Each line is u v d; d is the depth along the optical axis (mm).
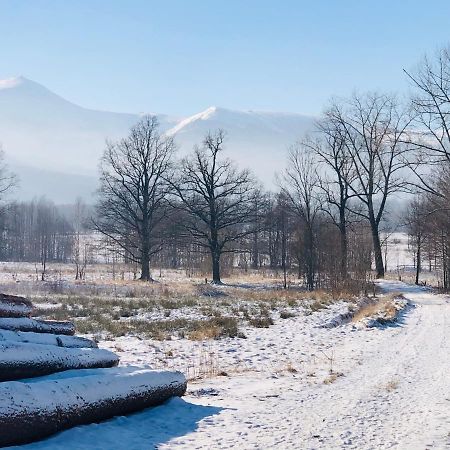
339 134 56000
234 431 8047
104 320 22750
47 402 7211
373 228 56562
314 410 9344
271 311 27578
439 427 8383
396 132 43906
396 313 27406
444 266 54438
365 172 56062
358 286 39156
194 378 12320
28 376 8297
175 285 44969
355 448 7316
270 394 10586
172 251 82562
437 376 12594
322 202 55719
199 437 7738
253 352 16188
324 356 15625
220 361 14641
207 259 66125
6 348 8070
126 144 57250
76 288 39906
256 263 86062
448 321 25469
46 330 10203
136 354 15367
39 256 114562
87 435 7477
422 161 30453
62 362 8750
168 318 24516
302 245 52156
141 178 57031
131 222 56719
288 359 15156
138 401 8750
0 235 103875
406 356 15641
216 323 22094
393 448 7332
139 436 7695
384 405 9750
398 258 103438
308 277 48781
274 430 8117
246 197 54594
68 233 115875
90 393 7914
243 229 60344
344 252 42750
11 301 10031
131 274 68625
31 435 7012
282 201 61594
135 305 29469
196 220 57375
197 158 54594
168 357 15008
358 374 12852
